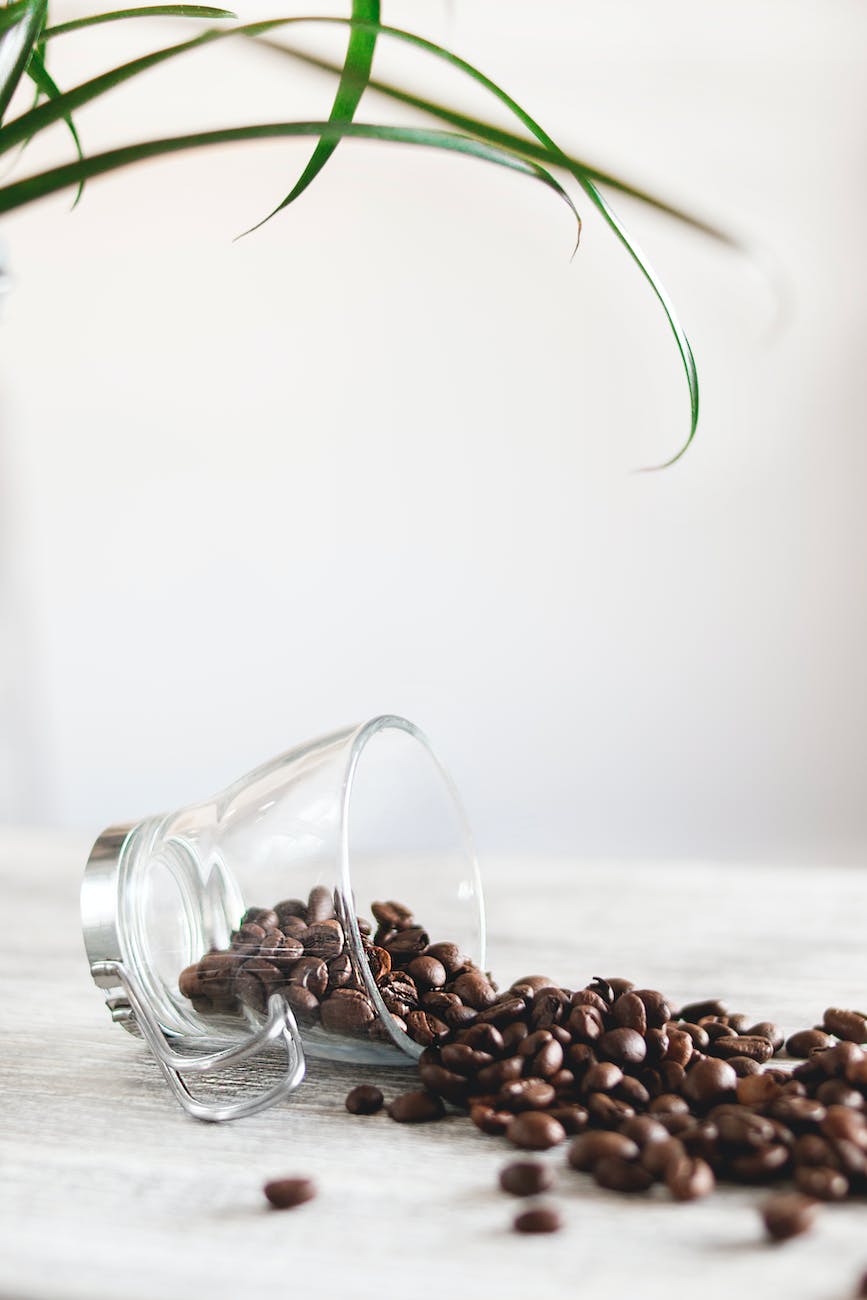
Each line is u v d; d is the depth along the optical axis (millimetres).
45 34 653
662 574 2516
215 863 733
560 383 2506
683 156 2412
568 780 2598
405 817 811
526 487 2543
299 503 2625
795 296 2402
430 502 2580
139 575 2697
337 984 710
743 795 2541
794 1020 852
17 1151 675
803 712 2502
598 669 2562
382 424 2576
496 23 2406
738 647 2508
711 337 2443
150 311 2631
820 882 1219
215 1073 783
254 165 2547
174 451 2656
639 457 2496
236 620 2676
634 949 1019
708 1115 677
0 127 630
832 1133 618
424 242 2518
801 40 2357
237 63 2498
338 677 2652
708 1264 546
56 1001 924
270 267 2576
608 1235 572
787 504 2459
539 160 672
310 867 715
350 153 2514
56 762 2762
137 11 653
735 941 1034
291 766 751
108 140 2559
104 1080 775
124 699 2732
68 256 2637
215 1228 587
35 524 2719
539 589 2562
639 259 646
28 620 2736
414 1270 546
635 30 2393
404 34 637
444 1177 636
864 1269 539
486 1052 708
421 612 2609
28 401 2693
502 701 2602
